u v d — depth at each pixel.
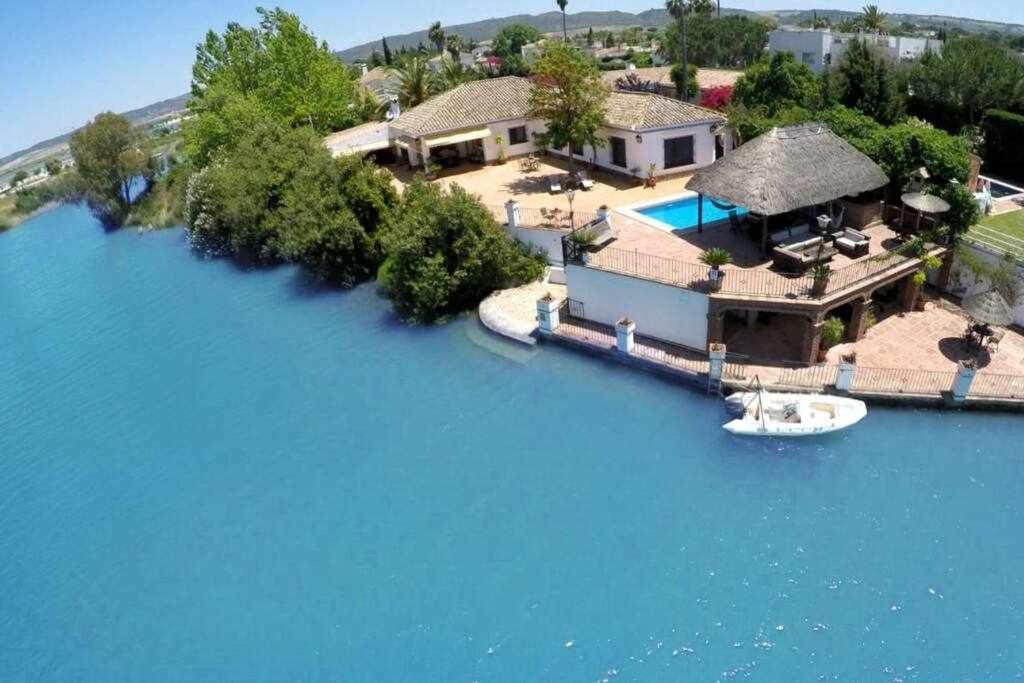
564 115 36.25
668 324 24.28
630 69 85.38
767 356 22.95
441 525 18.98
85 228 66.19
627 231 29.22
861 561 16.42
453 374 26.25
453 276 30.14
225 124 55.69
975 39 43.41
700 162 38.66
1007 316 20.56
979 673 13.89
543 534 18.19
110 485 23.48
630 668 14.73
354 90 70.50
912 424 20.09
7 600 19.16
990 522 17.03
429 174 42.75
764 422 20.02
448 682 14.98
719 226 28.36
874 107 41.34
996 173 37.91
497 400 24.09
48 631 17.94
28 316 42.00
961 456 18.92
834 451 19.52
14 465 25.59
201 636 17.02
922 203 23.47
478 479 20.44
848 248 23.94
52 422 28.34
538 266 31.53
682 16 61.41
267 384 28.09
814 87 44.06
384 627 16.39
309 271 39.84
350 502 20.45
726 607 15.74
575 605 16.20
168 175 64.94
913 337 23.00
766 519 17.77
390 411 24.58
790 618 15.34
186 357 31.98
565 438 21.56
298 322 33.69
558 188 37.22
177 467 23.73
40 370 33.59
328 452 22.92
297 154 44.44
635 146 37.28
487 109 45.19
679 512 18.27
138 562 19.78
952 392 20.17
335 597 17.39
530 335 27.09
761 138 25.58
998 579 15.70
